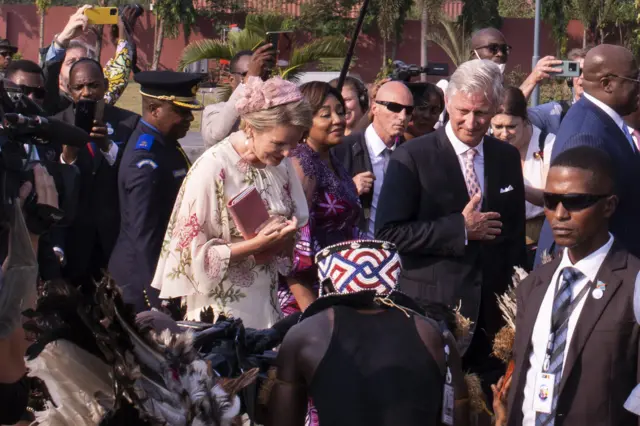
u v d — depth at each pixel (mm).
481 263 5133
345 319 3307
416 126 6676
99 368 2635
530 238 6777
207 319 3857
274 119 4320
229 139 4574
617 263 3609
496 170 5223
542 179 6785
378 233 5148
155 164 5301
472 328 5035
